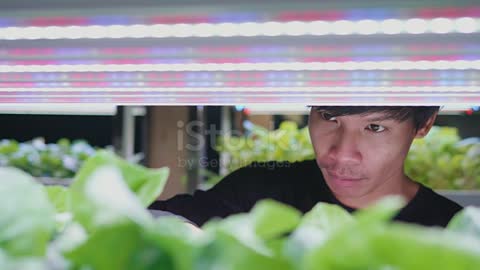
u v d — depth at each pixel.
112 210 0.29
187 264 0.29
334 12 0.47
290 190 1.40
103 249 0.29
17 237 0.31
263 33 0.53
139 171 0.37
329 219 0.37
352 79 0.71
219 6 0.48
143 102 0.96
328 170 1.19
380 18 0.48
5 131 3.43
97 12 0.48
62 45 0.58
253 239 0.29
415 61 0.61
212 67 0.67
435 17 0.48
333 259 0.27
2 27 0.52
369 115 1.05
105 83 0.78
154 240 0.29
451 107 1.21
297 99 0.91
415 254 0.26
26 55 0.62
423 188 1.27
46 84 0.80
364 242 0.26
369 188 1.17
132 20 0.50
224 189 1.45
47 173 2.78
